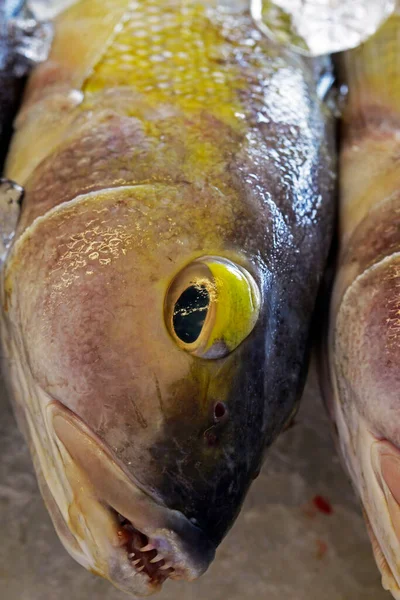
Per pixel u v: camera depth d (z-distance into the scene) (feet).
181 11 1.40
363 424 1.26
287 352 1.26
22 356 1.25
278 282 1.25
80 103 1.33
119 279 1.19
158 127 1.29
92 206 1.23
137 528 1.16
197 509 1.18
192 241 1.20
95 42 1.39
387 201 1.35
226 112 1.31
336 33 1.52
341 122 1.51
